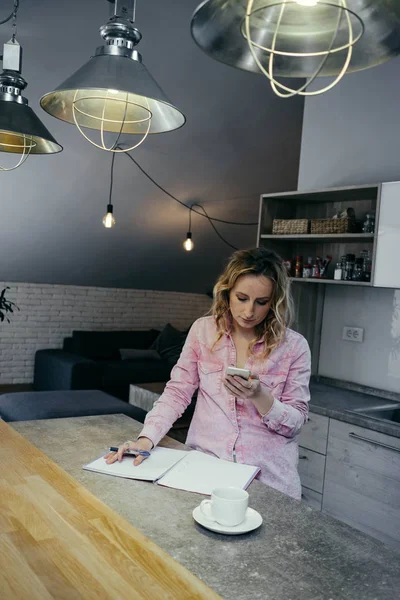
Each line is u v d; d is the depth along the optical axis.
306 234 3.64
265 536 1.32
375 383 3.60
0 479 1.48
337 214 3.56
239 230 7.89
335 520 1.44
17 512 1.28
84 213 6.64
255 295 1.82
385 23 1.11
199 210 7.24
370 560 1.23
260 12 1.13
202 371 1.96
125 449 1.77
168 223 7.34
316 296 3.94
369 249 3.62
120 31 1.72
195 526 1.34
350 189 3.33
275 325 1.88
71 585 1.00
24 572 1.03
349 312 3.78
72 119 1.88
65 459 1.75
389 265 3.14
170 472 1.68
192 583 1.04
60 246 7.11
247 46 1.20
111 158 5.88
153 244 7.69
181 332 8.41
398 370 3.47
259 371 1.89
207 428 1.92
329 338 3.91
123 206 6.73
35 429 2.07
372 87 3.64
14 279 7.50
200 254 8.27
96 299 8.25
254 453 1.83
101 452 1.84
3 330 7.54
